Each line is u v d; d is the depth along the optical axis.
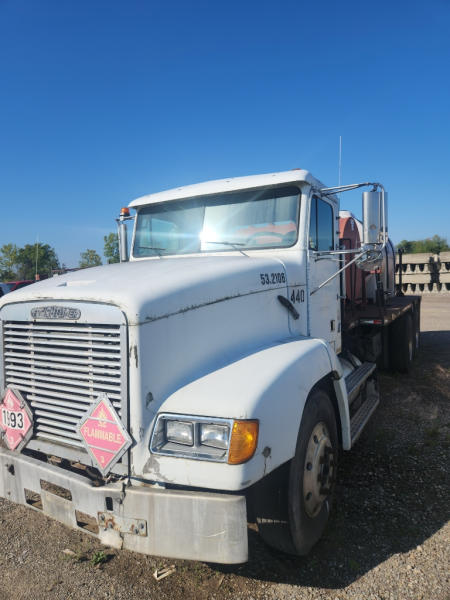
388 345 7.01
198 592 2.55
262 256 3.78
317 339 3.34
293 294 3.63
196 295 2.62
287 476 2.55
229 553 2.07
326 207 4.35
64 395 2.55
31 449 2.78
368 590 2.50
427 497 3.45
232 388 2.33
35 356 2.67
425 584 2.52
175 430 2.26
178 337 2.48
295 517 2.60
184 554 2.14
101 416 2.38
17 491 2.70
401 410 5.43
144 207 4.43
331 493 3.13
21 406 2.75
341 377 3.33
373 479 3.78
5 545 3.06
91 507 2.31
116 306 2.32
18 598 2.54
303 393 2.65
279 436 2.34
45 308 2.60
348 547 2.90
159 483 2.27
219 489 2.13
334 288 4.58
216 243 4.00
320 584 2.58
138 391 2.27
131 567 2.80
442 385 6.45
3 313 2.83
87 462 2.45
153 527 2.18
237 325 2.93
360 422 4.07
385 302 7.12
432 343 9.91
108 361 2.37
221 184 4.07
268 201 3.87
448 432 4.69
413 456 4.18
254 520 2.73
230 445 2.11
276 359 2.72
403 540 2.94
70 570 2.78
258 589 2.56
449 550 2.81
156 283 2.54
